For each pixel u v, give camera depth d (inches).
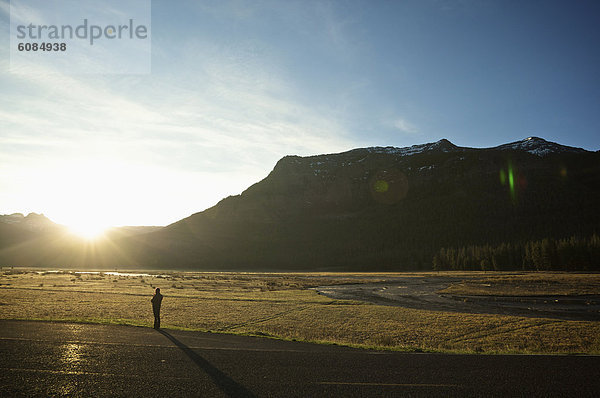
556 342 885.8
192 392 358.9
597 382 399.5
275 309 1460.4
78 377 397.4
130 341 590.6
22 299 1459.2
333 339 845.2
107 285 2600.9
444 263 6628.9
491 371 443.8
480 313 1467.8
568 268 4813.0
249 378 406.6
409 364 477.7
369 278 4276.6
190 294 2032.5
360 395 358.0
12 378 389.4
